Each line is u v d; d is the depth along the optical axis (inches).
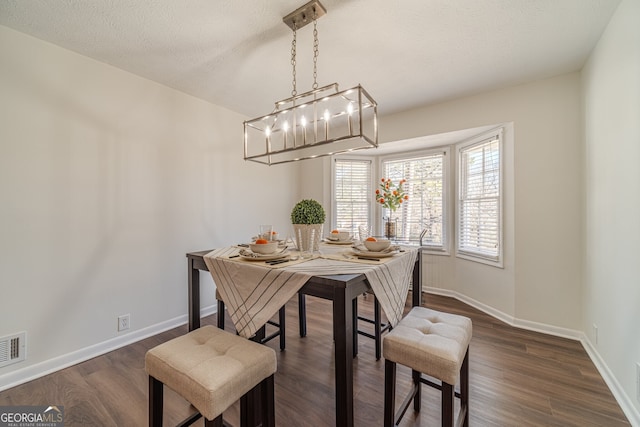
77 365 81.6
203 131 119.4
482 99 113.7
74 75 83.4
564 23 72.0
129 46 81.2
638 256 58.4
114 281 91.7
